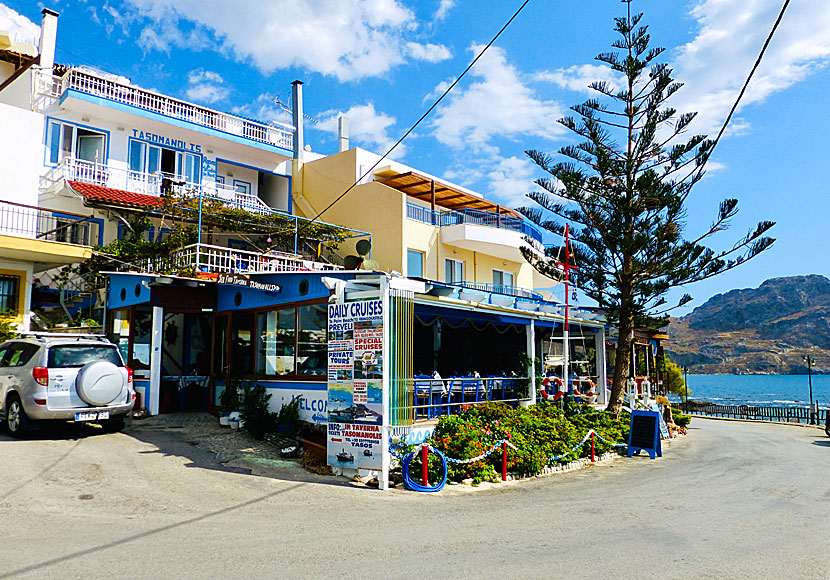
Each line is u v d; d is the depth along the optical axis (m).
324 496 8.29
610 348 25.22
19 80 20.23
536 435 11.83
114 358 11.87
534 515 7.52
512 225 28.67
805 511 7.96
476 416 11.64
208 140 23.33
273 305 13.27
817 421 27.48
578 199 19.22
